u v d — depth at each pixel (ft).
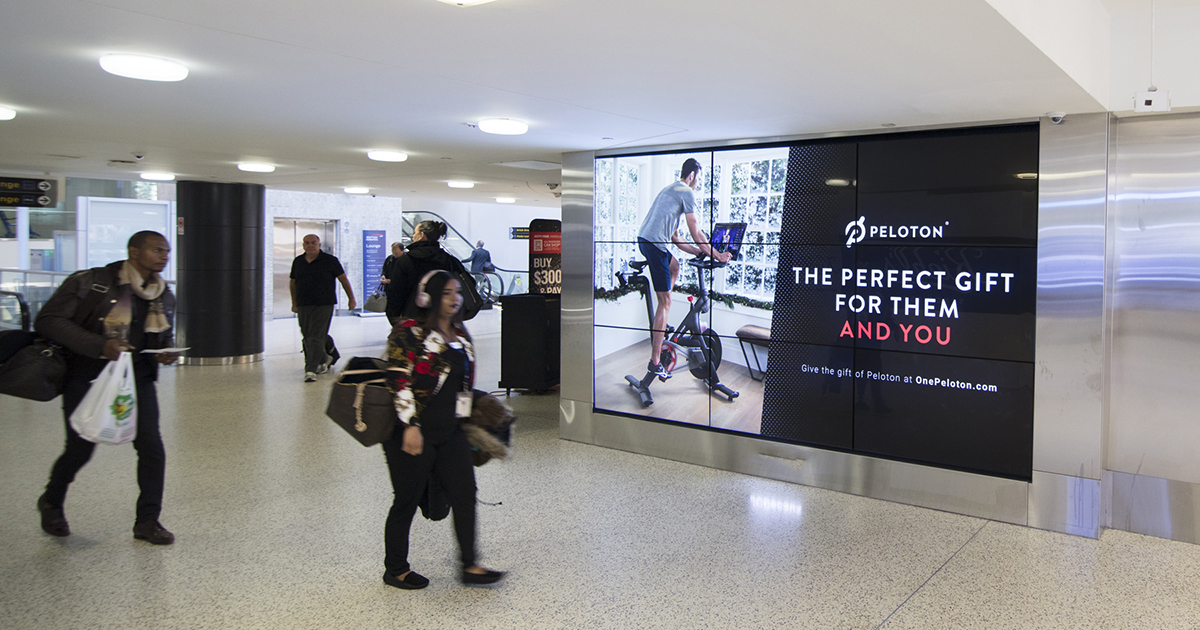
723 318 20.17
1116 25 14.99
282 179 34.71
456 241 69.62
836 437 18.54
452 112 16.39
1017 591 12.92
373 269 61.87
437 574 13.23
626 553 14.32
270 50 11.28
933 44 10.34
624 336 21.99
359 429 11.83
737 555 14.32
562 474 19.54
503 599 12.30
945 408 17.11
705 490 18.35
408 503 12.37
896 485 17.70
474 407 12.86
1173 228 15.43
